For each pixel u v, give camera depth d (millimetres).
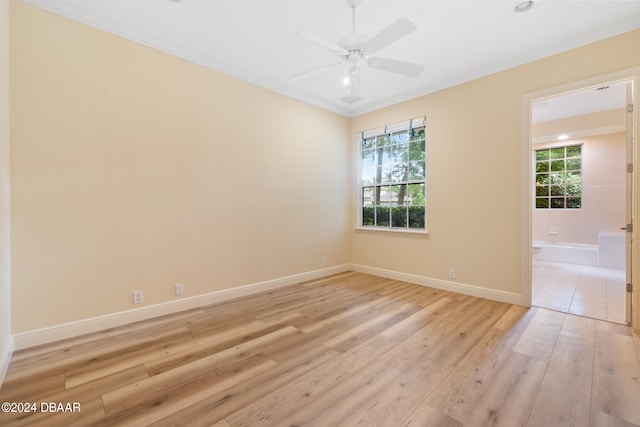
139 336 2414
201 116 3119
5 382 1783
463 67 3305
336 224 4676
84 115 2432
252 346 2252
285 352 2160
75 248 2402
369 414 1512
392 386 1751
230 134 3361
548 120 5133
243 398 1642
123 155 2625
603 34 2586
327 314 2920
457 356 2094
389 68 2238
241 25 2561
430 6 2293
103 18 2469
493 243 3311
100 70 2502
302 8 2330
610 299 3314
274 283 3818
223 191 3309
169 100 2895
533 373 1873
